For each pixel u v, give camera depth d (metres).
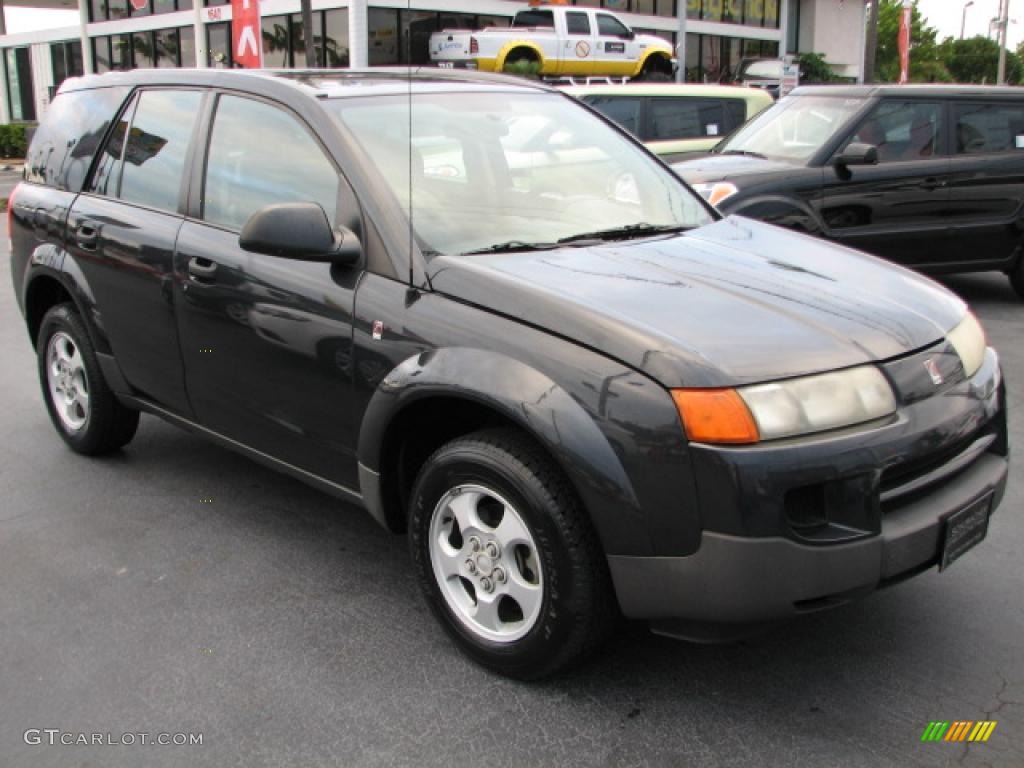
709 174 7.91
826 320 2.91
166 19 30.92
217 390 3.95
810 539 2.59
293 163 3.66
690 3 33.78
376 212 3.33
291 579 3.79
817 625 3.38
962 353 3.10
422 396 3.04
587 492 2.69
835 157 7.80
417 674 3.14
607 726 2.87
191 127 4.16
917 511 2.79
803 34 41.59
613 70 23.23
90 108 4.84
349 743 2.82
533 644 2.94
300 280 3.49
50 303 5.14
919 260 8.23
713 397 2.57
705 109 12.61
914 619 3.41
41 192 4.93
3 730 2.91
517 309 2.93
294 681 3.12
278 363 3.60
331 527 4.25
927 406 2.84
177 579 3.79
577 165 4.02
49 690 3.09
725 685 3.05
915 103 8.12
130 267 4.24
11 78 38.88
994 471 3.06
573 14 22.39
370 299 3.26
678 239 3.63
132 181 4.42
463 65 22.14
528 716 2.92
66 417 5.06
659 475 2.61
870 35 21.78
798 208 7.80
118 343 4.44
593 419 2.69
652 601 2.71
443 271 3.14
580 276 3.09
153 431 5.47
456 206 3.48
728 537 2.57
